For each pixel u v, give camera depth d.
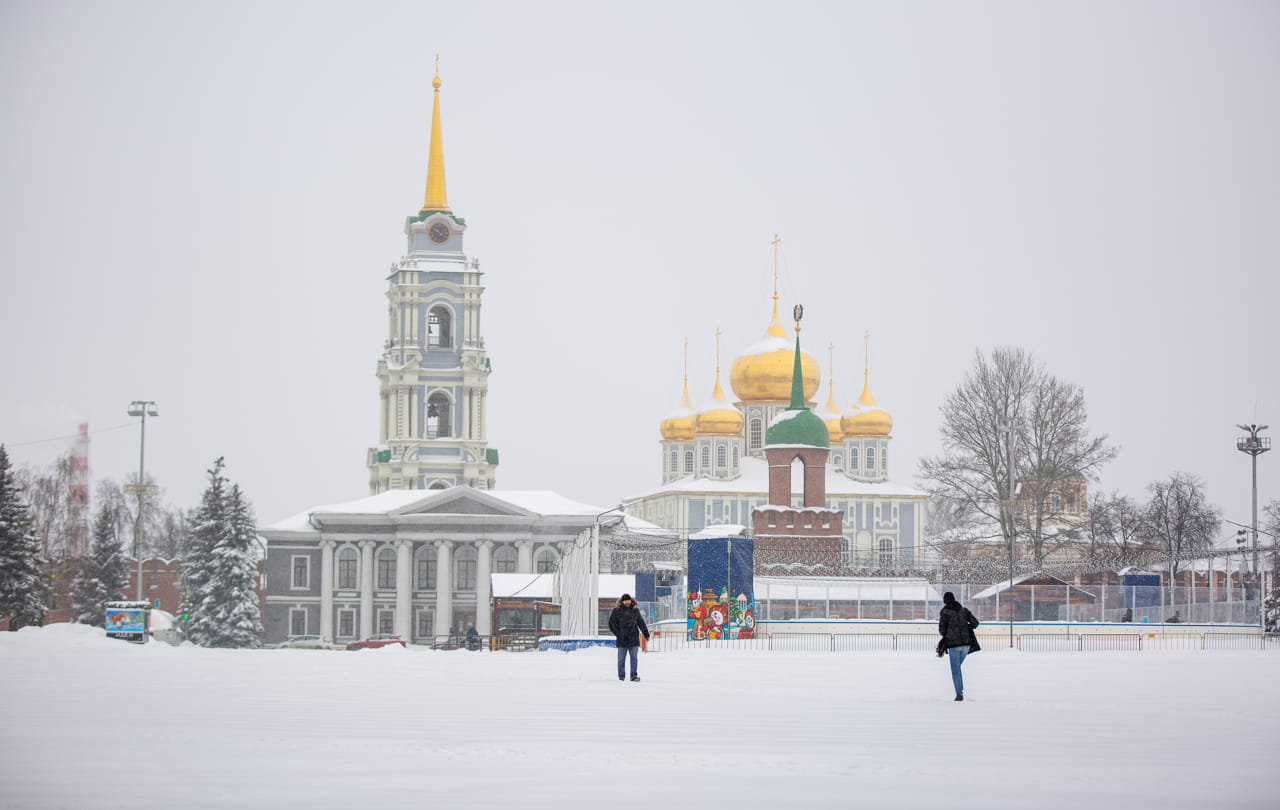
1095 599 98.00
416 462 169.75
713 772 21.44
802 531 147.12
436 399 173.88
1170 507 143.12
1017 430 120.19
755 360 198.25
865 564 152.12
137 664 58.47
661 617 104.75
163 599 174.38
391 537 157.62
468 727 28.25
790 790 19.59
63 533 145.62
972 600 97.81
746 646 84.56
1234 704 36.28
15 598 121.12
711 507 193.38
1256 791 20.00
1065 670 55.00
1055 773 21.70
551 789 19.56
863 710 33.16
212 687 41.78
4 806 18.03
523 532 156.25
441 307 173.62
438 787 19.73
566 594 97.44
